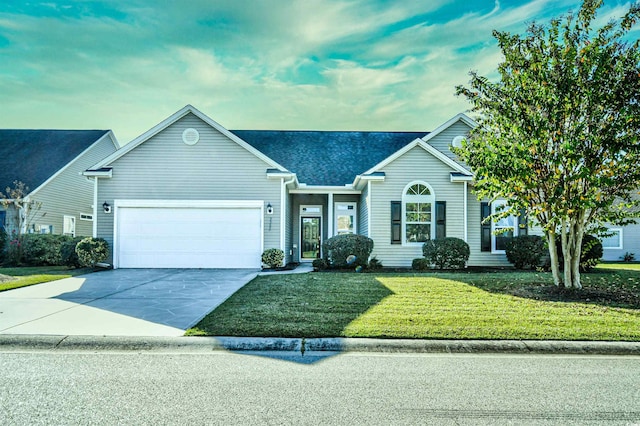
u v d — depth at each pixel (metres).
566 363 4.56
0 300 7.79
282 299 7.57
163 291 8.86
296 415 3.15
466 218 14.25
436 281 9.69
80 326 5.78
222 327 5.59
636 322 5.88
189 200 13.98
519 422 3.08
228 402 3.39
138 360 4.58
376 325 5.70
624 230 18.22
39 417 3.08
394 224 14.09
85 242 13.08
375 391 3.67
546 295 7.84
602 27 7.43
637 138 7.04
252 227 13.99
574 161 7.32
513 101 7.92
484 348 5.03
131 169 14.02
